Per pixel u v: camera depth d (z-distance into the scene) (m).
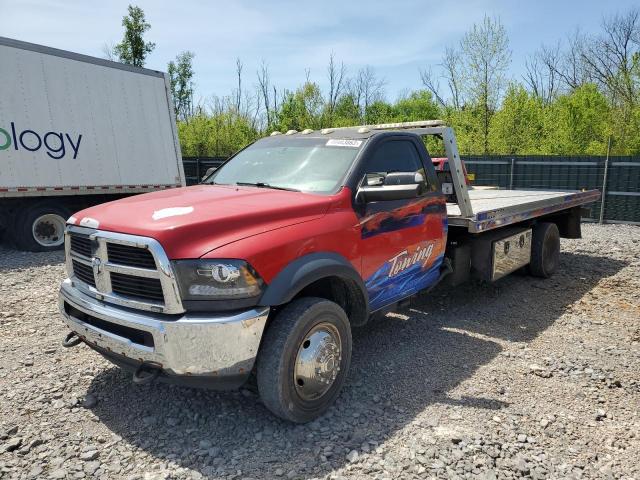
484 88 27.53
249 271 3.13
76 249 3.70
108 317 3.26
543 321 5.81
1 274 8.15
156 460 3.09
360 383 4.13
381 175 4.41
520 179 16.39
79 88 10.77
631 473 3.01
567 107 30.30
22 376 4.20
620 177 14.57
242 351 3.09
